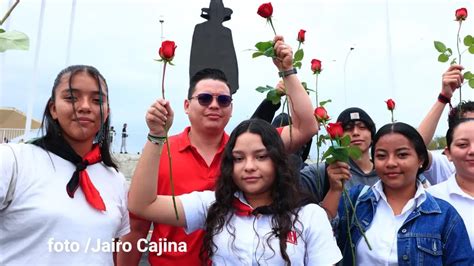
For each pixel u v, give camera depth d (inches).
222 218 92.0
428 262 96.5
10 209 83.2
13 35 64.8
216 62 317.1
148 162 91.4
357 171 146.3
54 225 82.7
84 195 88.7
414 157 103.7
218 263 90.0
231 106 122.4
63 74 92.0
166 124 89.5
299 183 97.9
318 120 105.7
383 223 104.4
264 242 87.8
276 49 100.7
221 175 96.3
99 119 93.0
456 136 112.5
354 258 99.8
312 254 89.7
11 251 82.9
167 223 95.0
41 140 90.7
